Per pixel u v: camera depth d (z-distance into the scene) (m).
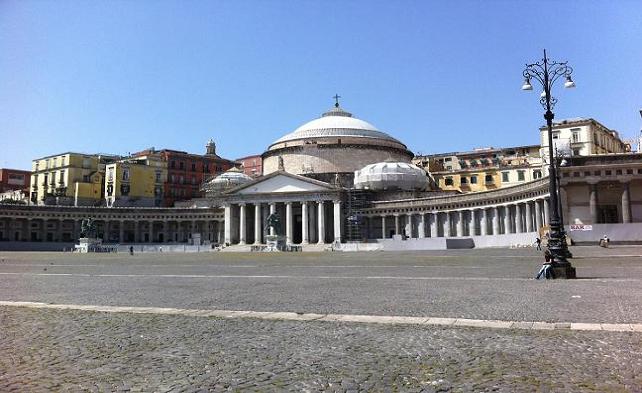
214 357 10.53
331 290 22.38
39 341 12.14
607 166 71.94
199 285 25.53
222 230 138.25
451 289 21.84
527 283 24.14
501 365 9.65
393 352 10.76
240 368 9.70
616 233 61.91
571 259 42.47
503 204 94.56
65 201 140.25
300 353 10.77
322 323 14.05
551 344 11.21
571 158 74.12
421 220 112.50
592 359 9.93
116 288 24.36
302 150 135.00
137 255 81.62
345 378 9.01
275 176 124.19
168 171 153.62
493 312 15.50
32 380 9.06
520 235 73.69
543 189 80.31
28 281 28.75
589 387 8.31
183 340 12.13
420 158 150.62
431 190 125.44
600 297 18.52
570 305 16.70
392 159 130.62
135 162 149.00
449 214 107.75
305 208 120.81
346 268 38.72
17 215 125.25
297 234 130.62
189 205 143.75
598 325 13.05
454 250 73.31
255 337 12.37
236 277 30.64
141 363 10.12
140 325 14.06
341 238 117.81
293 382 8.82
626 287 21.66
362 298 19.33
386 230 118.00
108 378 9.14
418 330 12.91
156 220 138.25
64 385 8.77
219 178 143.50
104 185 149.00
